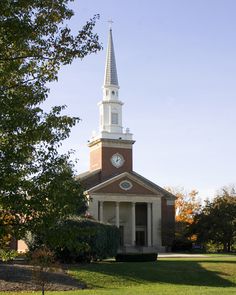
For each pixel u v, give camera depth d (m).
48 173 11.79
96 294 23.02
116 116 78.44
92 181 74.69
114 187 71.62
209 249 73.44
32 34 12.36
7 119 11.34
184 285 29.42
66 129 12.28
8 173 11.24
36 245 26.98
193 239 79.12
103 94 79.56
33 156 11.88
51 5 12.63
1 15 11.87
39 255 20.42
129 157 77.12
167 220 74.06
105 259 41.25
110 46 81.75
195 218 68.75
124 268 32.59
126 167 76.62
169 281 30.70
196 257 49.22
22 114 11.48
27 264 30.02
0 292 24.42
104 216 72.75
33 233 12.03
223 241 66.38
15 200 11.25
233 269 34.00
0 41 12.09
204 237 66.69
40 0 12.43
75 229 12.50
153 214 73.44
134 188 72.75
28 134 11.58
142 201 72.94
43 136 11.72
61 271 29.72
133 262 37.78
